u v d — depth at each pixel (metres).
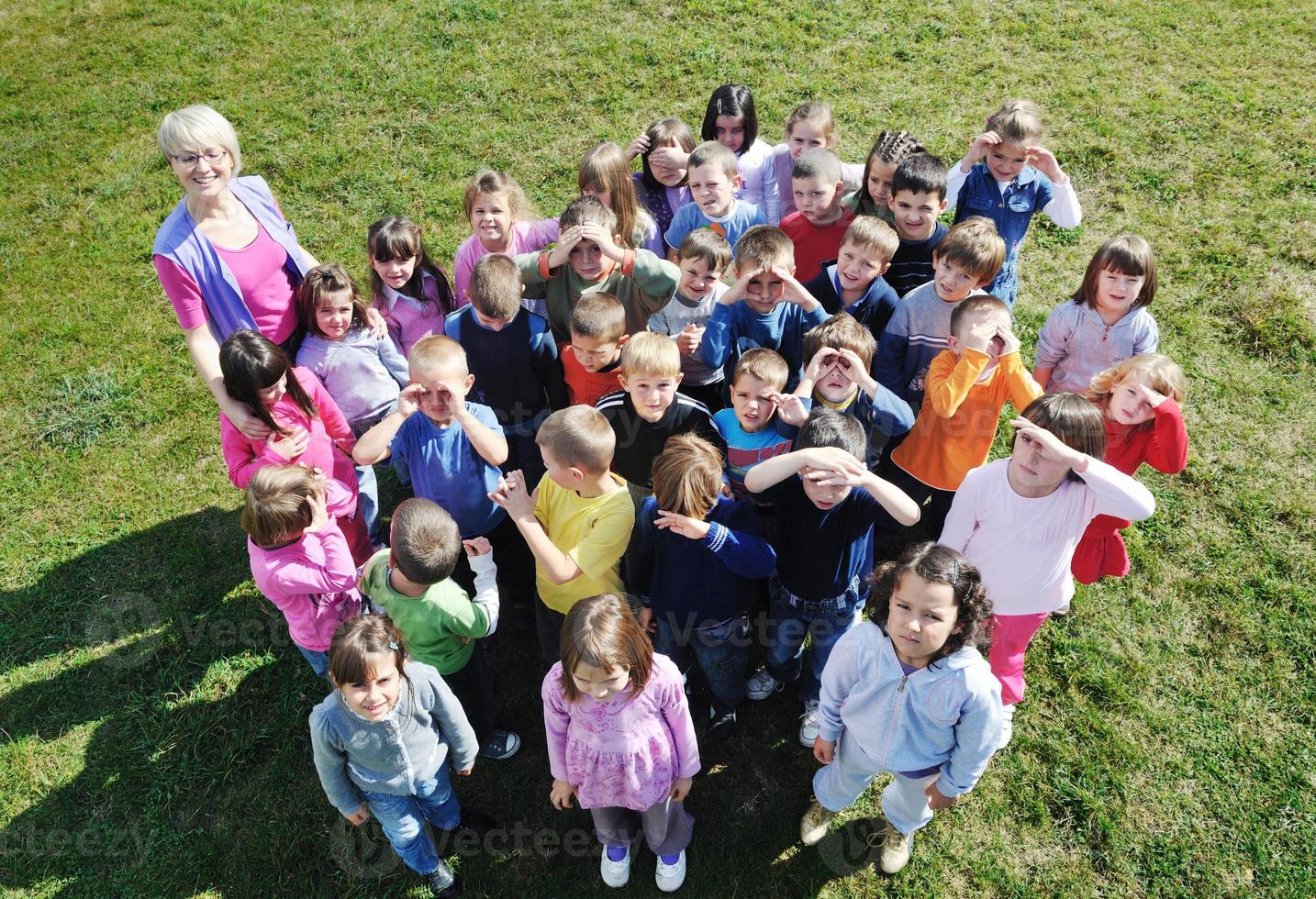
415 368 3.98
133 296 6.78
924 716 3.17
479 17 9.19
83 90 8.60
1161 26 8.90
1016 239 5.48
